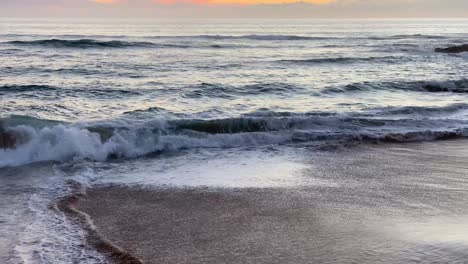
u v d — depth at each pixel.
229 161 9.98
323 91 19.19
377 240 5.74
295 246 5.64
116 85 19.75
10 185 8.02
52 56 29.91
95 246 5.62
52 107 14.80
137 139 10.92
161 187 8.12
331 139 12.14
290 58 33.38
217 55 34.19
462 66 30.89
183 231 6.18
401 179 8.69
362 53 39.38
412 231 6.02
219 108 15.38
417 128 13.30
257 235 6.02
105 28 86.94
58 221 6.38
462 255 5.21
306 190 7.99
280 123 12.88
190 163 9.80
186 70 25.45
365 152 10.91
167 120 12.02
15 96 16.45
